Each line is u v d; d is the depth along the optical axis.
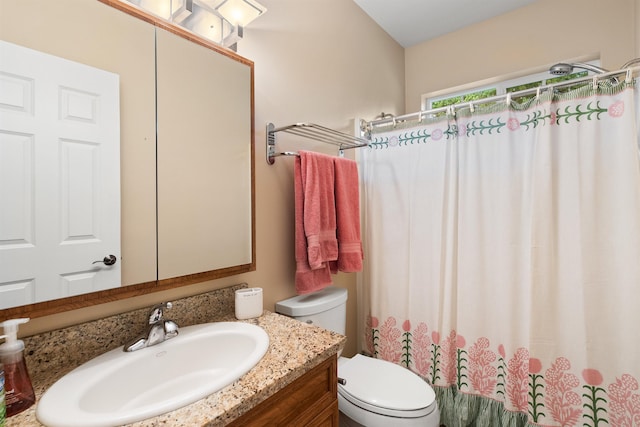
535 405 1.37
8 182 0.70
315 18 1.62
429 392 1.21
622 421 1.22
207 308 1.09
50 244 0.76
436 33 2.29
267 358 0.80
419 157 1.70
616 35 1.72
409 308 1.74
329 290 1.61
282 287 1.42
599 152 1.26
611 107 1.24
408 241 1.75
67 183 0.78
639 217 1.18
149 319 0.89
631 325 1.20
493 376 1.49
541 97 1.36
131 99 0.90
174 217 1.00
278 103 1.40
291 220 1.47
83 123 0.81
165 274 0.97
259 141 1.32
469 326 1.54
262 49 1.33
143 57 0.93
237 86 1.18
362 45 1.99
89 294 0.82
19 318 0.69
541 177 1.35
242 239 1.20
